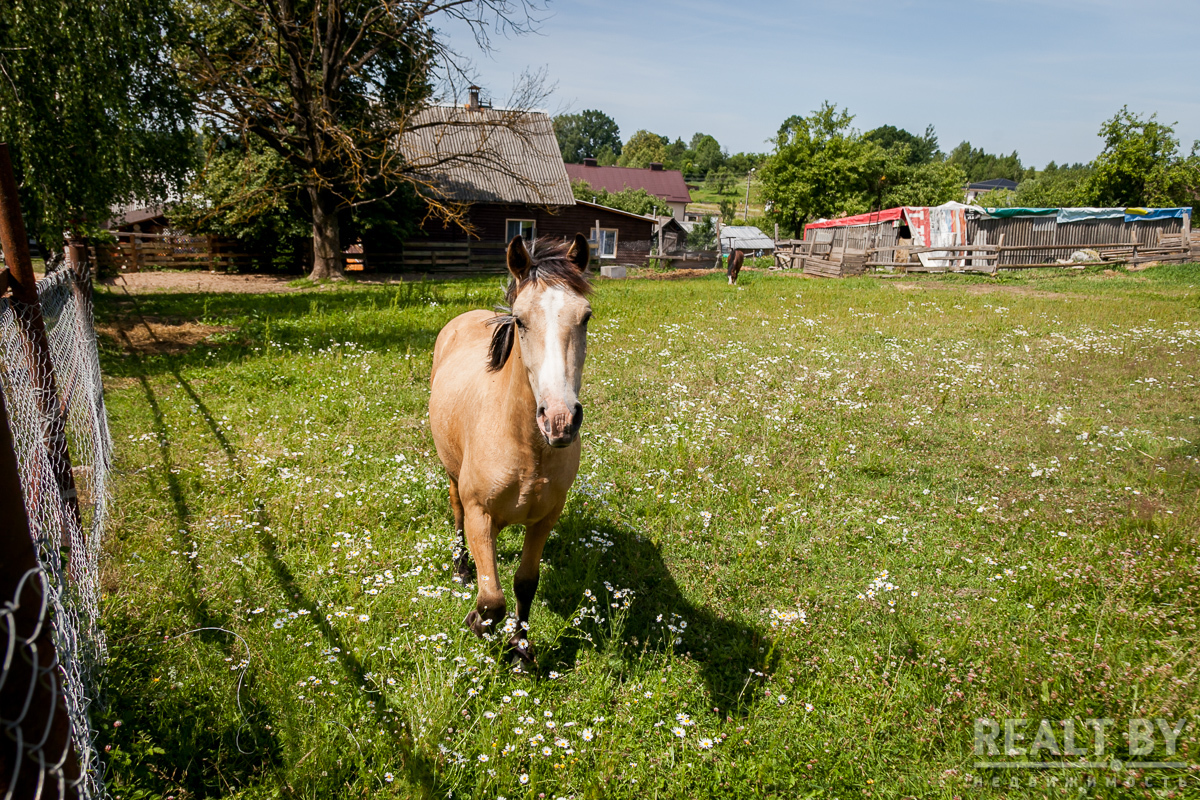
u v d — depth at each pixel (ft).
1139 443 22.24
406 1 65.00
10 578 4.25
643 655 11.52
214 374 28.37
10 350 11.70
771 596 13.89
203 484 16.99
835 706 10.74
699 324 44.93
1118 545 15.21
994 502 17.94
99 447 16.39
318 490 16.84
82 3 34.65
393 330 39.75
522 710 10.21
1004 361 34.81
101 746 8.80
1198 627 12.17
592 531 15.39
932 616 13.17
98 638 10.18
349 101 80.64
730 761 9.59
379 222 90.89
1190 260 90.12
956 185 169.89
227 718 9.53
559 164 119.24
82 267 25.25
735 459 20.65
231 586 12.62
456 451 12.91
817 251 113.39
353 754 9.14
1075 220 94.48
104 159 36.32
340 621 11.71
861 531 16.43
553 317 9.14
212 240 89.92
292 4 67.10
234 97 65.77
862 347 38.04
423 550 14.24
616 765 9.28
